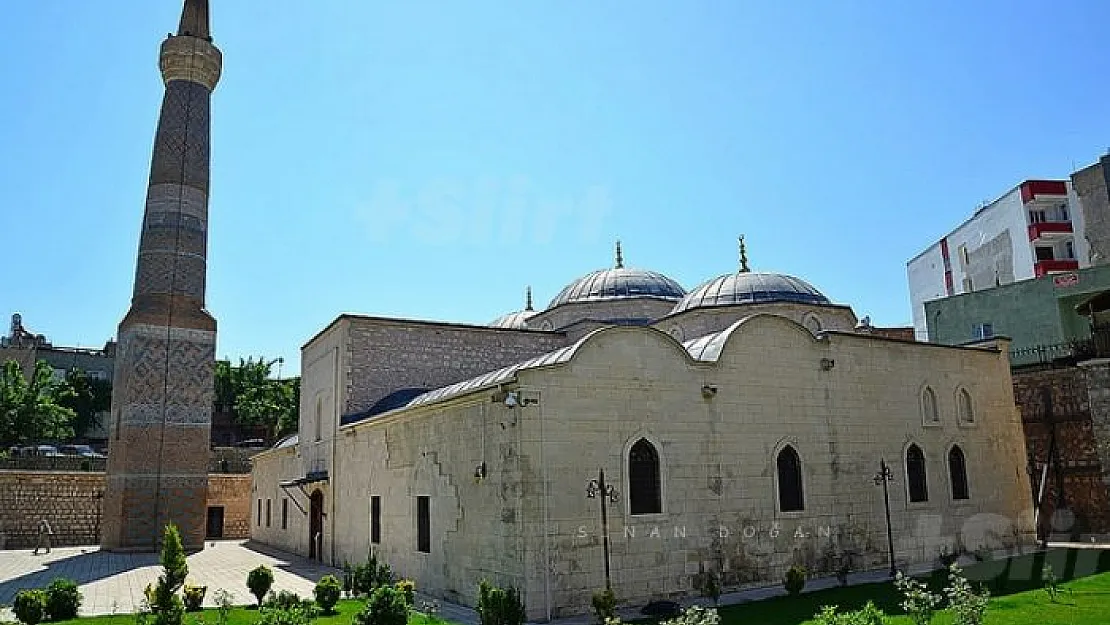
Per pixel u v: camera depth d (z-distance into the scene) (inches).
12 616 743.1
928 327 1749.5
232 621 687.7
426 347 1243.8
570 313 1507.1
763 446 844.0
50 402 2506.2
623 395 760.3
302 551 1363.2
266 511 1675.7
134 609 803.4
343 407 1184.8
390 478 986.1
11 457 1990.7
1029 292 1593.3
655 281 1534.2
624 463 746.2
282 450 1546.5
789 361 890.7
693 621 510.9
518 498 689.6
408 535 917.8
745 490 818.8
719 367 832.9
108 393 3009.4
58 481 1696.6
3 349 3053.6
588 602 697.0
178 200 1583.4
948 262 2581.2
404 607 611.5
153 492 1453.0
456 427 819.4
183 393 1517.0
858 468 919.7
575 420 727.1
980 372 1102.4
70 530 1689.2
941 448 1015.0
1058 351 1513.3
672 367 798.5
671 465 776.3
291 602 726.5
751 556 805.9
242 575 1088.2
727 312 1178.6
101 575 1107.3
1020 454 1120.2
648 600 729.6
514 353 1309.1
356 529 1098.7
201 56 1659.7
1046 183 2175.2
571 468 715.4
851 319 1222.9
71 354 3302.2
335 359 1230.9
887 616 637.9
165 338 1514.5
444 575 818.8
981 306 1654.8
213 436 3137.3
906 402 992.9
